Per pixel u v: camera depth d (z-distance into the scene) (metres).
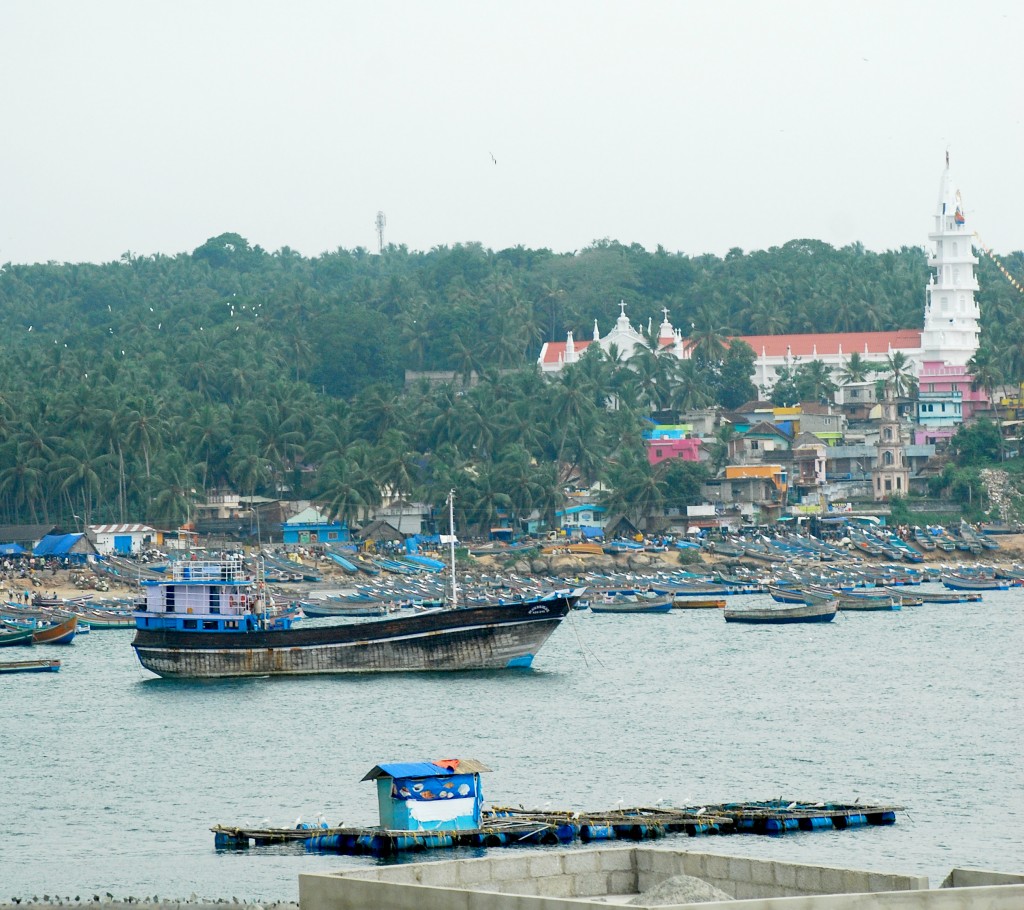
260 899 130.25
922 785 178.38
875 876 95.38
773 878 98.25
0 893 135.50
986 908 81.44
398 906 88.50
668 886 90.69
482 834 144.38
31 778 193.25
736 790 176.75
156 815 169.12
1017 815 160.88
